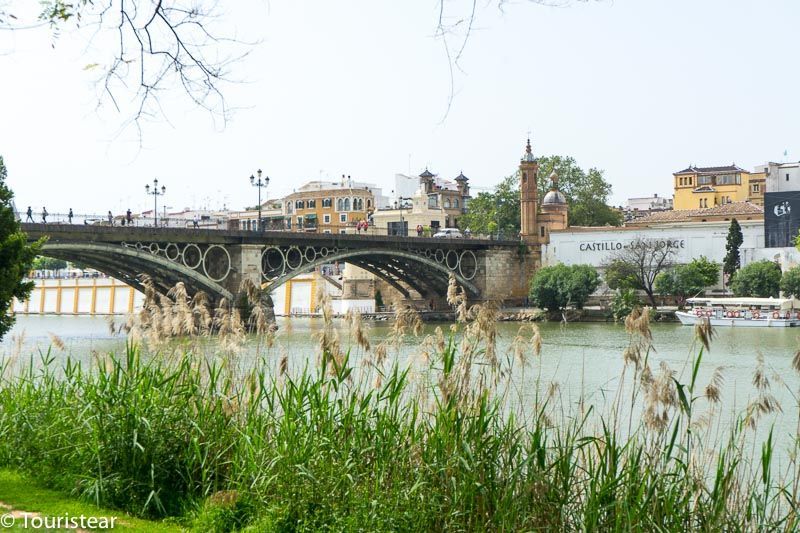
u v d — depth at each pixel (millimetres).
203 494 13969
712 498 12656
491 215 146375
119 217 72812
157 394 15391
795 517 12594
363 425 13758
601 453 14391
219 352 17000
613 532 12273
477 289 110188
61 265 185750
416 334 14898
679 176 160000
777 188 116000
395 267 104125
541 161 149125
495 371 14367
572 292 96375
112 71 11258
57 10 10789
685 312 87000
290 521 12617
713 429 24938
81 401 15984
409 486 12727
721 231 102438
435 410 14500
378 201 175250
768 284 91625
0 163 34594
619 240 108625
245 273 77562
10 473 15383
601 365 44938
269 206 169375
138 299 126375
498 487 12727
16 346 20594
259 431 14617
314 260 84562
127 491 14102
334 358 14305
